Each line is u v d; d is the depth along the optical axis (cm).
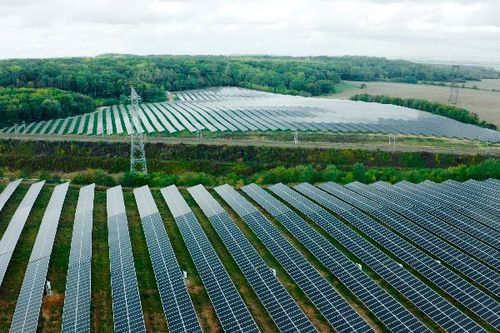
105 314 5097
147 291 5497
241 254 6034
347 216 7106
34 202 8375
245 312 4731
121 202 8106
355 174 9831
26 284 5369
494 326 4412
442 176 9831
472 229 6538
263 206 7838
